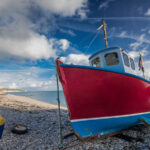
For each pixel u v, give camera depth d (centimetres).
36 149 369
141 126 548
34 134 498
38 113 951
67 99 368
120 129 449
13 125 593
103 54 509
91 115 387
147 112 478
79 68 366
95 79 374
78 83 366
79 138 378
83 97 371
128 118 432
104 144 395
